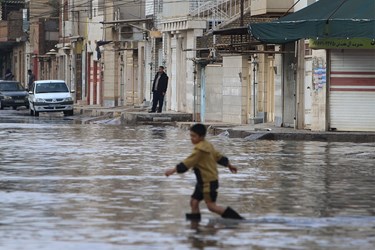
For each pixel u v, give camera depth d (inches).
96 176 1553.9
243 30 2891.2
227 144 2342.5
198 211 1094.4
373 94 2642.7
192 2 3902.6
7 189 1374.3
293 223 1076.5
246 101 3267.7
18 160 1849.2
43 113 4621.1
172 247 924.0
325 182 1492.4
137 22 4618.6
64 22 6127.0
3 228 1034.1
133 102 4773.6
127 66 4822.8
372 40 2588.6
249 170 1667.1
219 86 3535.9
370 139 2498.8
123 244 938.7
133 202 1240.8
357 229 1039.6
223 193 1344.7
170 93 4215.1
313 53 2714.1
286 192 1364.4
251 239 970.1
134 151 2084.2
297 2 2810.0
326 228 1044.5
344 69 2655.0
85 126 3289.9
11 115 4384.8
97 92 5364.2
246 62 3250.5
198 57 3762.3
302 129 2763.3
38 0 6968.5
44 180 1492.4
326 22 2463.1
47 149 2142.0
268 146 2268.7
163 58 4254.4
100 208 1186.0
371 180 1525.6
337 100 2659.9
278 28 2519.7
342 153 2048.5
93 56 5408.5
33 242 949.8
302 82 2802.7
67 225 1053.8
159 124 3476.9
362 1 2498.8
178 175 1566.2
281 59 2908.5
